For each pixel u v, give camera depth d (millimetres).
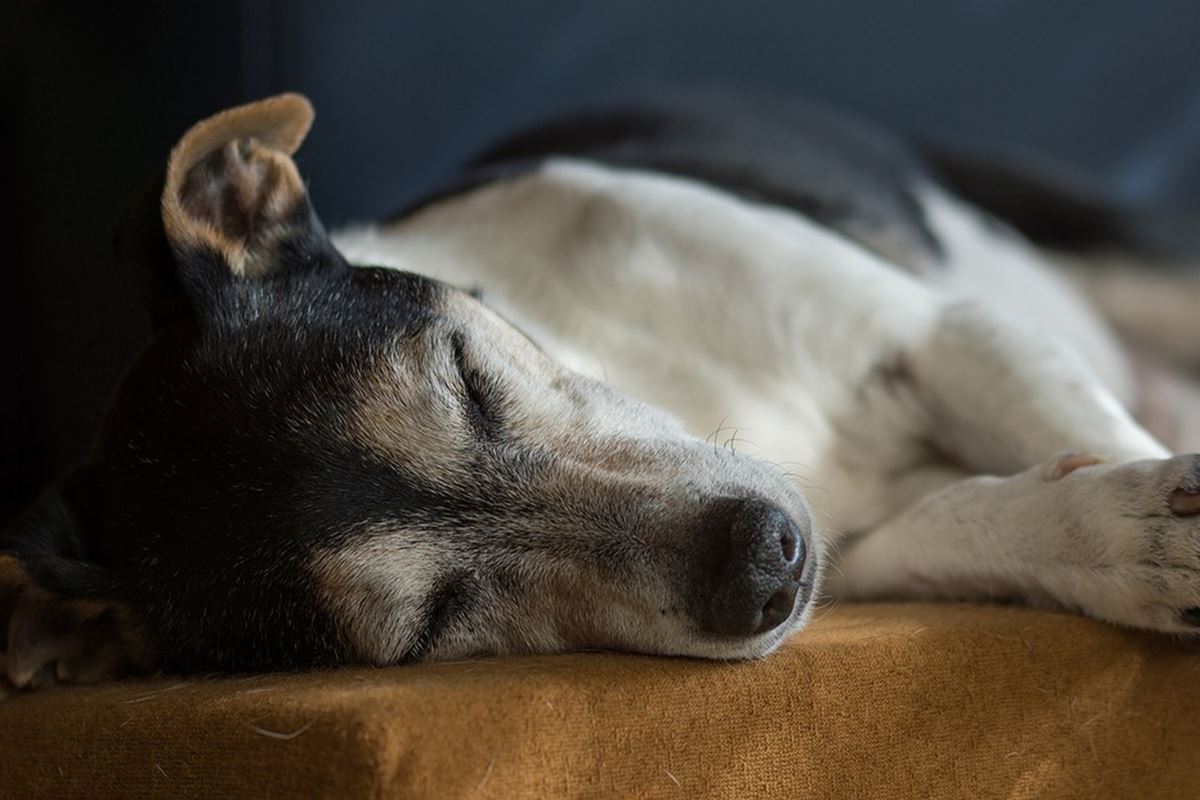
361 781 438
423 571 528
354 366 545
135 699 499
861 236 770
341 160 826
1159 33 1041
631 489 527
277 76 776
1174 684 515
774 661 486
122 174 723
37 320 750
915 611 551
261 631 529
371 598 525
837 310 649
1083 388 613
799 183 792
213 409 541
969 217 903
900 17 1006
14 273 755
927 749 490
